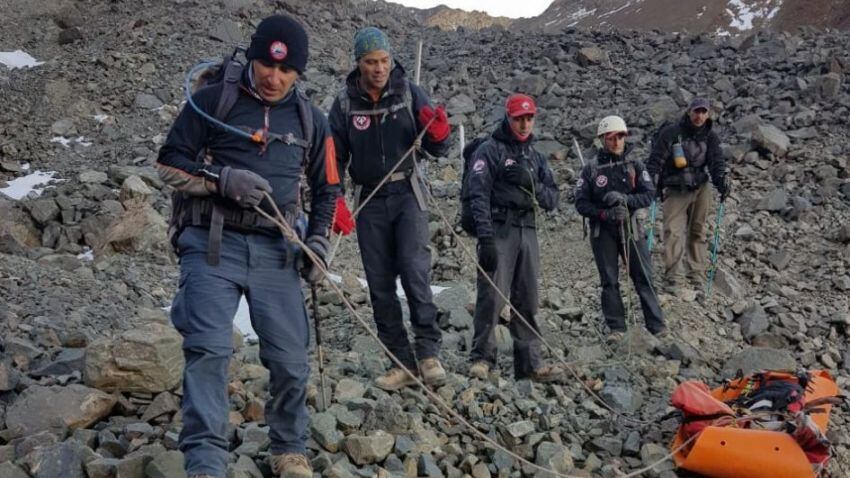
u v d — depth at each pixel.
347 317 7.02
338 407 4.50
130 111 14.32
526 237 5.71
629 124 13.23
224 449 3.22
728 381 5.78
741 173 11.48
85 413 4.22
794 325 7.80
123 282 7.39
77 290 6.74
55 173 11.73
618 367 6.50
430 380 5.15
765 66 15.38
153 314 6.53
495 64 16.56
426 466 4.26
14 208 9.53
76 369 4.92
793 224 10.19
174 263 8.41
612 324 7.18
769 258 9.41
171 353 4.60
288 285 3.52
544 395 5.75
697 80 15.05
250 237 3.43
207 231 3.41
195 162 3.35
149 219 8.78
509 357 6.54
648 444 5.11
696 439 4.84
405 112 4.94
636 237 7.20
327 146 3.69
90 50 16.75
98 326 6.07
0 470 3.47
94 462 3.59
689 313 7.94
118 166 11.69
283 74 3.39
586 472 4.76
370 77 4.79
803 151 11.83
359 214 5.09
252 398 4.62
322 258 3.62
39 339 5.46
